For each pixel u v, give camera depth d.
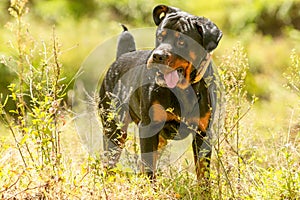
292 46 19.86
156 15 8.83
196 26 8.36
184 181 8.17
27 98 13.84
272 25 22.03
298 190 7.57
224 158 8.41
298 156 8.67
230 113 8.45
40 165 7.50
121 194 7.45
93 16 23.08
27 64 8.35
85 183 7.66
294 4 22.09
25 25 7.50
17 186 7.45
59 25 21.50
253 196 7.68
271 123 10.95
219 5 23.27
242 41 20.70
